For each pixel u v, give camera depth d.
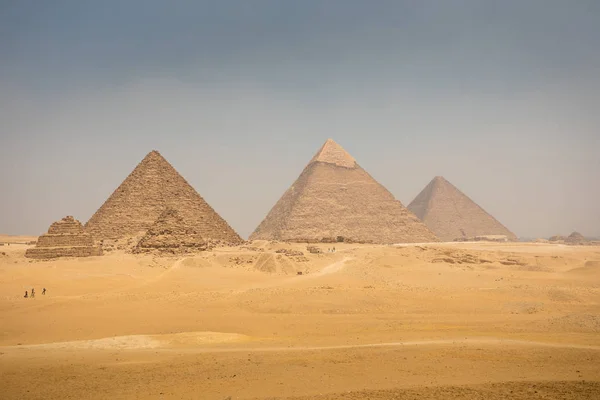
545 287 103.88
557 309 78.56
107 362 43.62
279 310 79.38
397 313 77.00
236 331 64.44
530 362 40.38
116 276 117.88
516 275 127.31
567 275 128.75
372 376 37.25
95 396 35.19
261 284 108.56
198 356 44.56
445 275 123.00
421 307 81.25
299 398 31.89
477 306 81.62
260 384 36.16
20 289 102.38
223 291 97.06
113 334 64.38
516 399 30.55
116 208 187.75
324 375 37.78
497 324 64.25
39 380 38.81
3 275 115.88
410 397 31.23
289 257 138.25
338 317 73.38
